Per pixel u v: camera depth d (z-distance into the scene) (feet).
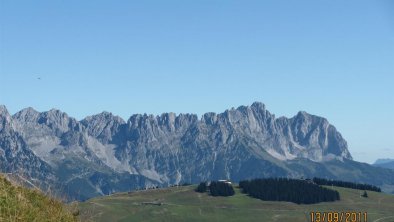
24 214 65.41
